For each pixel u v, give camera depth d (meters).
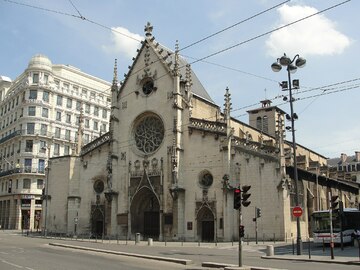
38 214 83.19
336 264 23.66
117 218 53.72
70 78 99.12
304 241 45.38
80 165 60.47
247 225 44.06
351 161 123.69
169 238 48.19
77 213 58.62
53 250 31.95
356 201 76.12
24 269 19.12
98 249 32.66
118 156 55.84
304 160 55.81
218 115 60.06
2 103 97.38
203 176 48.78
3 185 88.88
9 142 89.62
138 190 52.19
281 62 30.78
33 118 85.62
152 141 53.53
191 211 48.25
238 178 45.47
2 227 85.31
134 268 20.55
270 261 25.23
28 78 87.44
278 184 42.78
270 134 73.94
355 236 40.31
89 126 98.62
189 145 50.12
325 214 39.62
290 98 31.11
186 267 21.75
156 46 56.03
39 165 84.75
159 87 53.91
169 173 50.28
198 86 61.75
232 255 29.55
